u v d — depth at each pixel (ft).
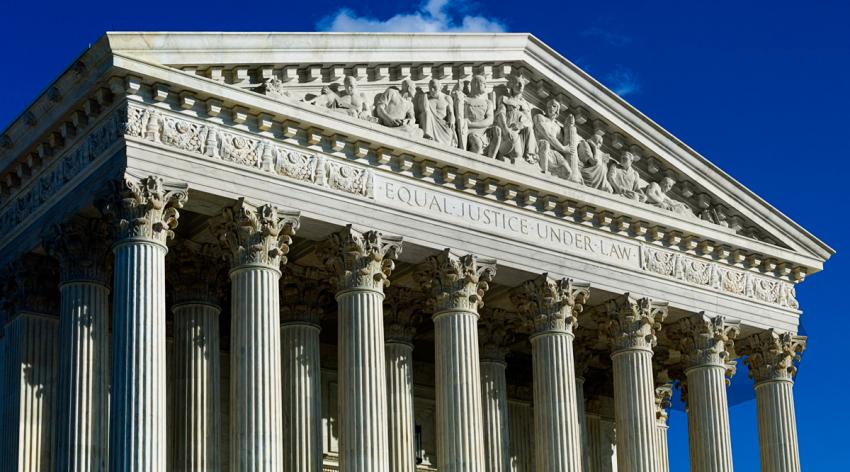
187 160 198.80
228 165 202.18
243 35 204.33
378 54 219.41
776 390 265.75
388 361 237.86
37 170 212.84
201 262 220.23
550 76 239.91
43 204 210.79
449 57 228.02
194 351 217.15
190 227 216.13
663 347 271.49
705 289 256.73
